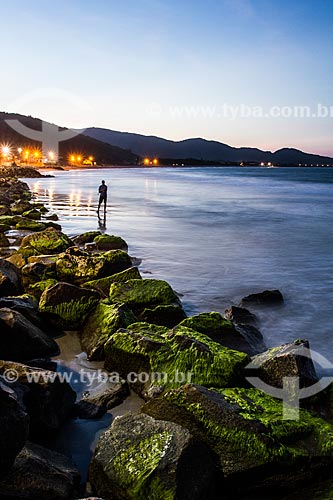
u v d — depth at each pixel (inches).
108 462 206.2
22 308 385.1
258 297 510.3
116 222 1261.1
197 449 209.0
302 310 500.7
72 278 524.4
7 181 2628.0
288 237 1026.7
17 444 195.0
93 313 394.6
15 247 767.7
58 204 1776.6
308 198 2299.5
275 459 213.2
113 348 323.9
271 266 719.7
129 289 450.0
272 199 2226.9
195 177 5452.8
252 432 219.6
